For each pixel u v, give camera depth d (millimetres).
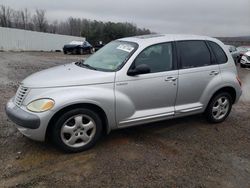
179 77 5223
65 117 4273
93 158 4316
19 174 3832
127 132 5336
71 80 4387
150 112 5012
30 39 36531
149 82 4891
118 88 4625
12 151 4426
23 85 4504
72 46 30984
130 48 5016
